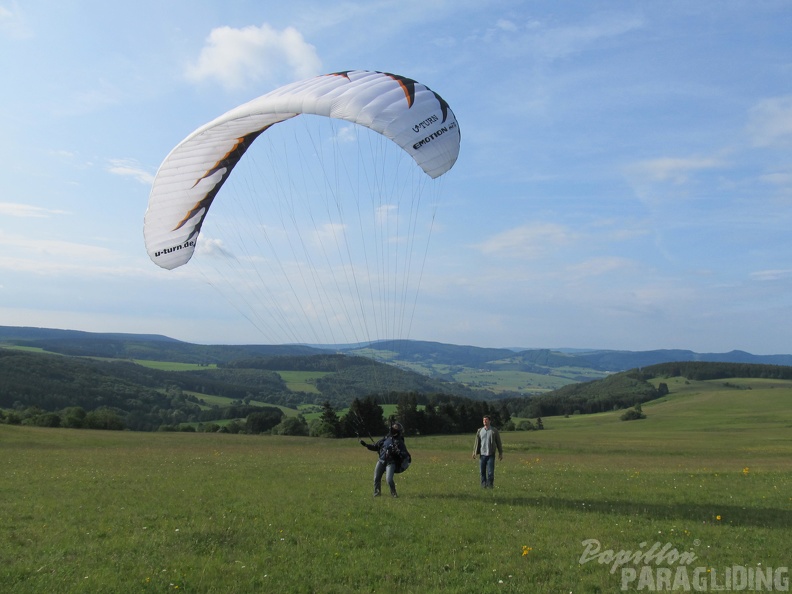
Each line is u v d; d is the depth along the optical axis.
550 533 10.00
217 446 39.16
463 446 40.94
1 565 8.35
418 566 8.31
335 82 15.24
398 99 14.71
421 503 12.58
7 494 14.20
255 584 7.65
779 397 116.25
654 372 166.38
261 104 14.87
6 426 51.34
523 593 7.39
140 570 8.09
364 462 23.67
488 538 9.70
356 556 8.72
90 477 17.53
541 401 125.38
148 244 17.00
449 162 14.86
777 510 12.20
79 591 7.34
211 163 16.67
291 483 15.88
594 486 15.67
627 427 89.06
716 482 16.91
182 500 13.04
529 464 24.39
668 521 10.98
